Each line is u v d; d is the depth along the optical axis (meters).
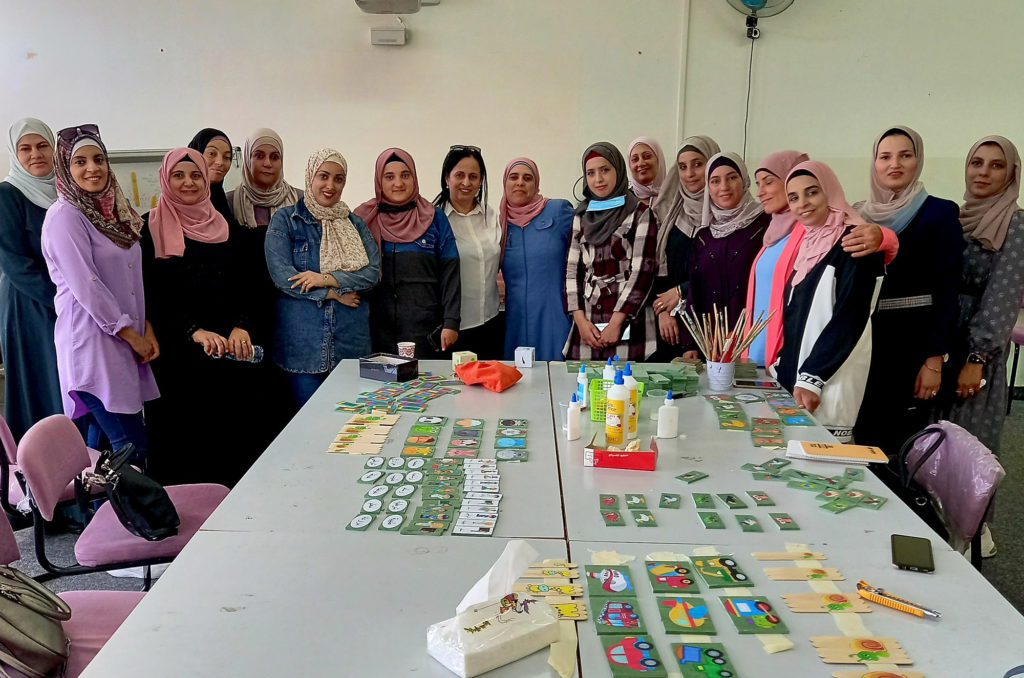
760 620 1.05
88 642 1.33
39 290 2.60
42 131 2.62
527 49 4.01
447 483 1.53
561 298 3.08
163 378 2.79
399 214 2.93
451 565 1.21
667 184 3.13
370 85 4.06
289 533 1.32
